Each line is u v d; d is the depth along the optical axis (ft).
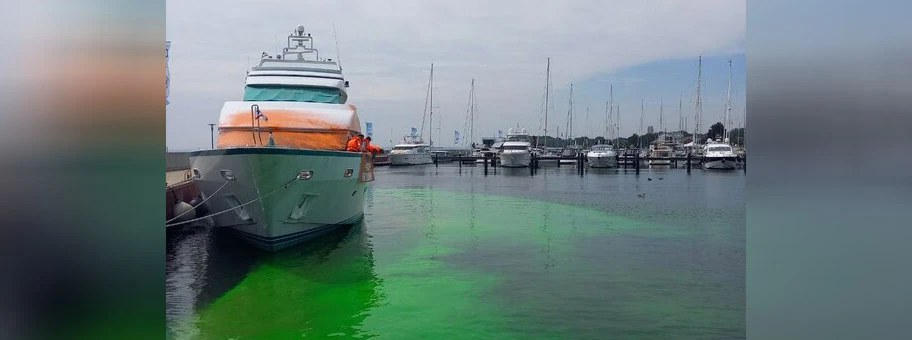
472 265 43.29
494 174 180.86
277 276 39.60
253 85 53.62
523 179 155.63
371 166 59.57
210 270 41.22
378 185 134.31
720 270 41.37
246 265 42.60
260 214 42.63
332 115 51.24
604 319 30.09
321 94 54.49
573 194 107.96
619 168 211.00
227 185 42.78
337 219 52.26
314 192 45.50
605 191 114.42
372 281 38.29
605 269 41.73
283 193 42.19
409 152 230.89
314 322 29.99
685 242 54.19
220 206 46.09
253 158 39.68
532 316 30.76
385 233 59.52
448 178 162.40
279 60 56.34
